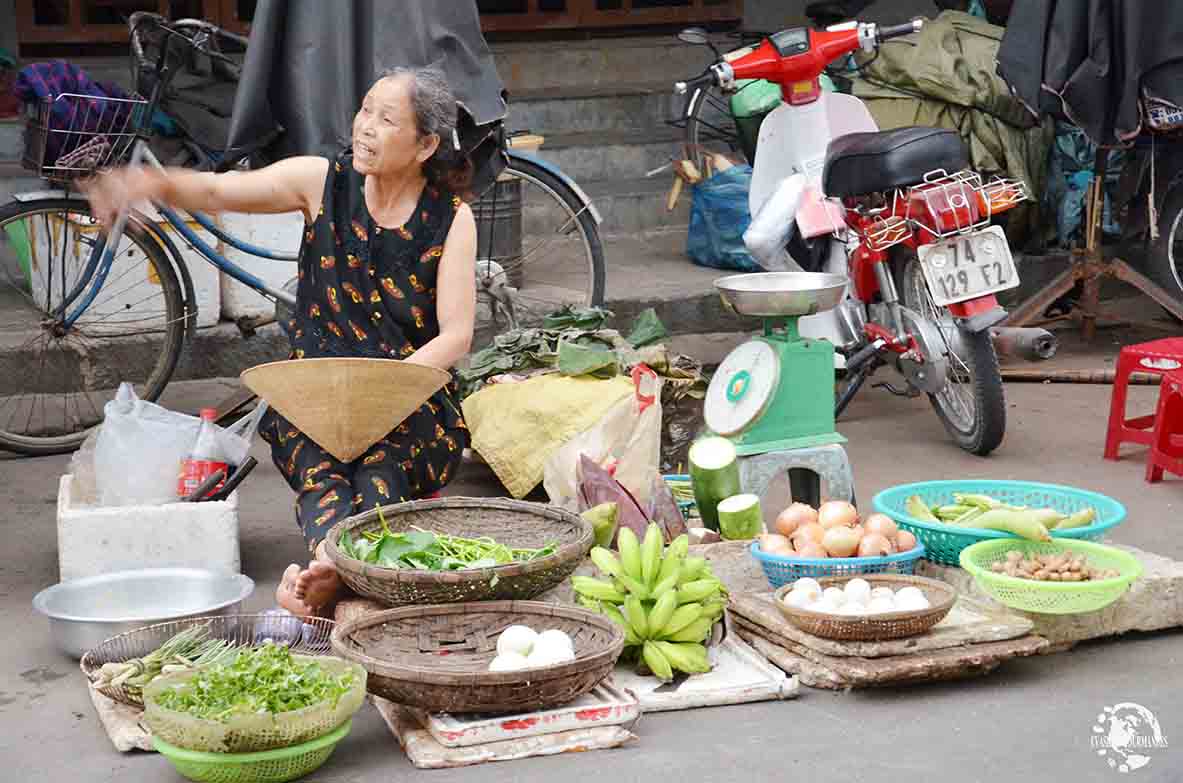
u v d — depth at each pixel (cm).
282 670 402
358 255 509
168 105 709
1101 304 984
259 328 815
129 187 504
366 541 470
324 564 469
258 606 520
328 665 415
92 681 437
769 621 464
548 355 664
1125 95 783
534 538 491
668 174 1080
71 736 424
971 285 655
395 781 393
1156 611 490
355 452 501
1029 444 717
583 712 411
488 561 458
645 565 457
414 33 618
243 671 403
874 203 685
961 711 436
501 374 662
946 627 457
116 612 493
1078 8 779
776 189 749
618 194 1037
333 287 511
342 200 511
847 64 951
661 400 648
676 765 401
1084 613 476
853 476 670
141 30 711
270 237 805
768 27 1202
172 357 723
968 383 712
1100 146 820
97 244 702
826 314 723
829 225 711
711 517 549
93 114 674
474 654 430
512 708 405
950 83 926
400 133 489
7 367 778
